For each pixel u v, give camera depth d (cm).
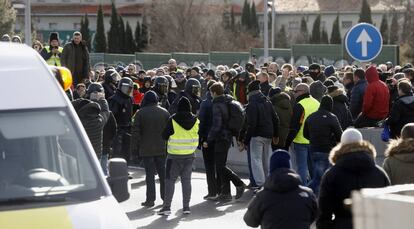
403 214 484
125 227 705
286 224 857
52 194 739
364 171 884
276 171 872
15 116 788
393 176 1000
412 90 1792
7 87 805
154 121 1567
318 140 1506
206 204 1617
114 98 1984
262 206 870
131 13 12281
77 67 2038
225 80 2167
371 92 1805
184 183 1505
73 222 695
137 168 2155
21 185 749
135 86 2247
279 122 1686
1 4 7044
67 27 12244
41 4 12338
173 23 9262
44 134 784
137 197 1711
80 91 1800
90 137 1544
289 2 12181
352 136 896
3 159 768
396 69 2506
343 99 1678
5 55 839
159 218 1481
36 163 771
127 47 10125
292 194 864
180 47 9200
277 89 1708
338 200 891
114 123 1734
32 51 869
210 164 1655
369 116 1817
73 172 768
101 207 726
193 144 1501
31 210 713
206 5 9394
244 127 1673
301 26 11056
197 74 2348
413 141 997
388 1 11675
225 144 1614
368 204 498
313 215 874
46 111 800
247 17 10612
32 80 820
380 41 1795
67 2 12338
